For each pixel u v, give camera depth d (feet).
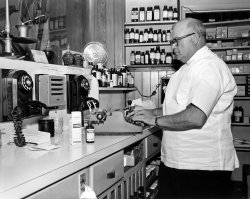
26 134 5.82
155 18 13.71
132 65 13.65
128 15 14.28
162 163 6.59
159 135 9.30
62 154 4.75
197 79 5.50
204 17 14.71
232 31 14.05
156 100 13.96
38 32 8.46
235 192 13.01
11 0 7.26
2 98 5.62
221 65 5.78
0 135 5.47
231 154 5.96
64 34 10.16
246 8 13.67
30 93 6.29
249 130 14.35
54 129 6.79
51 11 9.26
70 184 4.28
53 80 6.57
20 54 6.42
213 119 5.72
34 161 4.29
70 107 7.57
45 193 3.70
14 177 3.49
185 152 5.89
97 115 6.86
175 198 6.12
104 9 13.28
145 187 8.09
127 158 7.07
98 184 5.08
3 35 6.07
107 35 13.47
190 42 5.88
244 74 13.73
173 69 13.88
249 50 13.93
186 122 5.43
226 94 5.76
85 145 5.53
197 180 5.88
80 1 11.64
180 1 14.14
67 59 8.13
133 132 6.83
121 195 6.25
